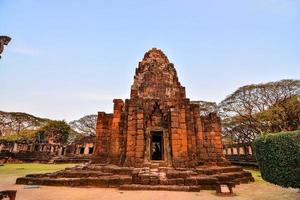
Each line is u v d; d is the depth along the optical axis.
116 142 14.90
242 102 31.81
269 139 8.38
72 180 11.40
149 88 17.11
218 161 15.57
